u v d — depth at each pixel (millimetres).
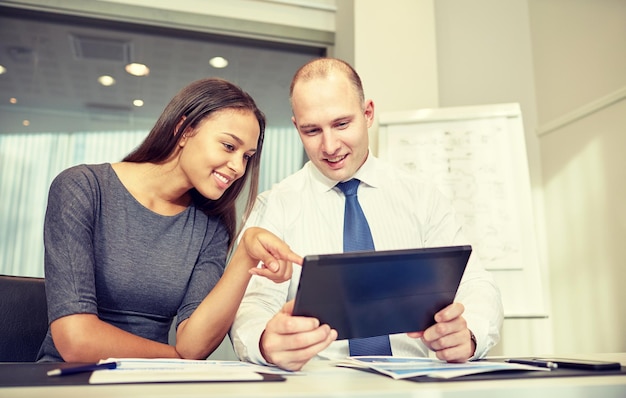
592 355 1072
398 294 779
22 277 1285
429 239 1385
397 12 2639
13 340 1217
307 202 1384
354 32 2582
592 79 2348
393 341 1238
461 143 2395
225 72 2766
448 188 2348
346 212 1323
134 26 2639
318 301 744
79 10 2529
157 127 1255
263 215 1410
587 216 2334
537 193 2668
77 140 2498
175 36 2715
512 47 2824
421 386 584
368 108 1413
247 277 1050
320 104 1207
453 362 861
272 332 815
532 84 2793
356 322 798
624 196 2127
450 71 2760
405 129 2436
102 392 517
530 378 650
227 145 1193
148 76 2639
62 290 1031
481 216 2311
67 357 991
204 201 1346
